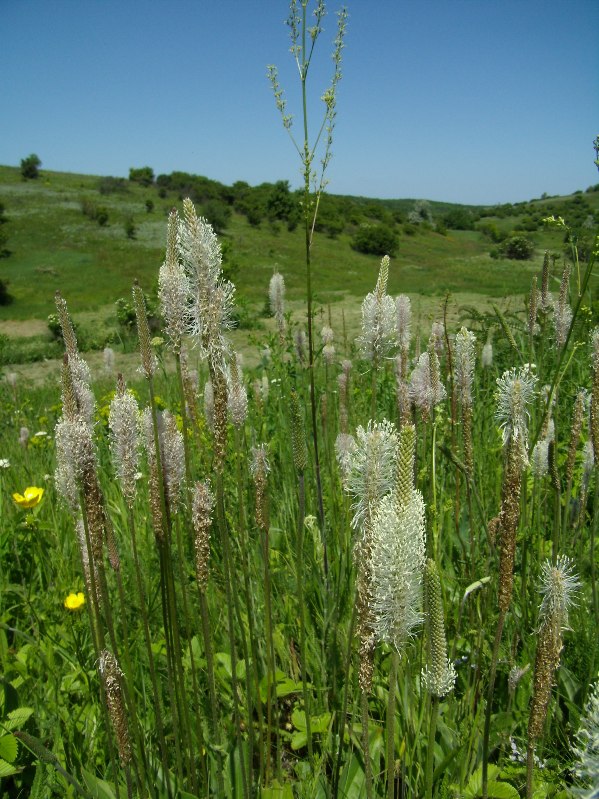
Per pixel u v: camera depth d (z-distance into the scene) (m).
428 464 3.30
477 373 5.92
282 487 4.48
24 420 8.89
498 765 2.44
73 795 2.28
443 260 63.38
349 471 1.86
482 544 3.43
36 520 3.96
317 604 3.47
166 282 1.92
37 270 50.84
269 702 2.44
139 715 2.67
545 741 2.42
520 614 2.97
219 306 1.92
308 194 2.88
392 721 1.70
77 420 1.87
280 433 5.21
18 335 33.31
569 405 4.76
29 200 75.69
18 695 2.61
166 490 2.16
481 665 2.60
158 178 90.88
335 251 64.62
